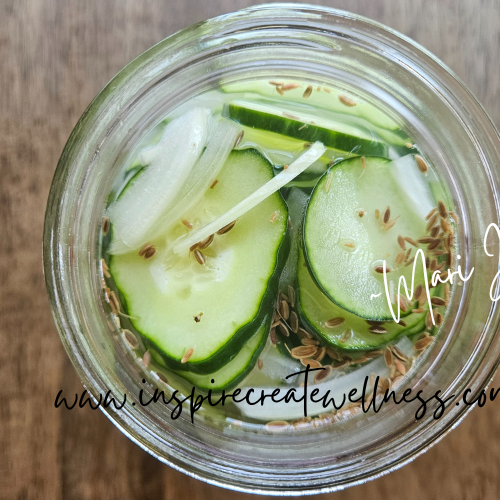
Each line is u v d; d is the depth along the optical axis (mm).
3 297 224
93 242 206
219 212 202
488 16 228
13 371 224
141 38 225
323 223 200
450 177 212
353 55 210
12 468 223
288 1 226
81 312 203
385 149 208
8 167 224
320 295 201
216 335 198
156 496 222
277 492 199
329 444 205
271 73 212
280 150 204
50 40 225
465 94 206
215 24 204
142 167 205
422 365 209
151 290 202
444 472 224
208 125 205
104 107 202
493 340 205
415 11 228
